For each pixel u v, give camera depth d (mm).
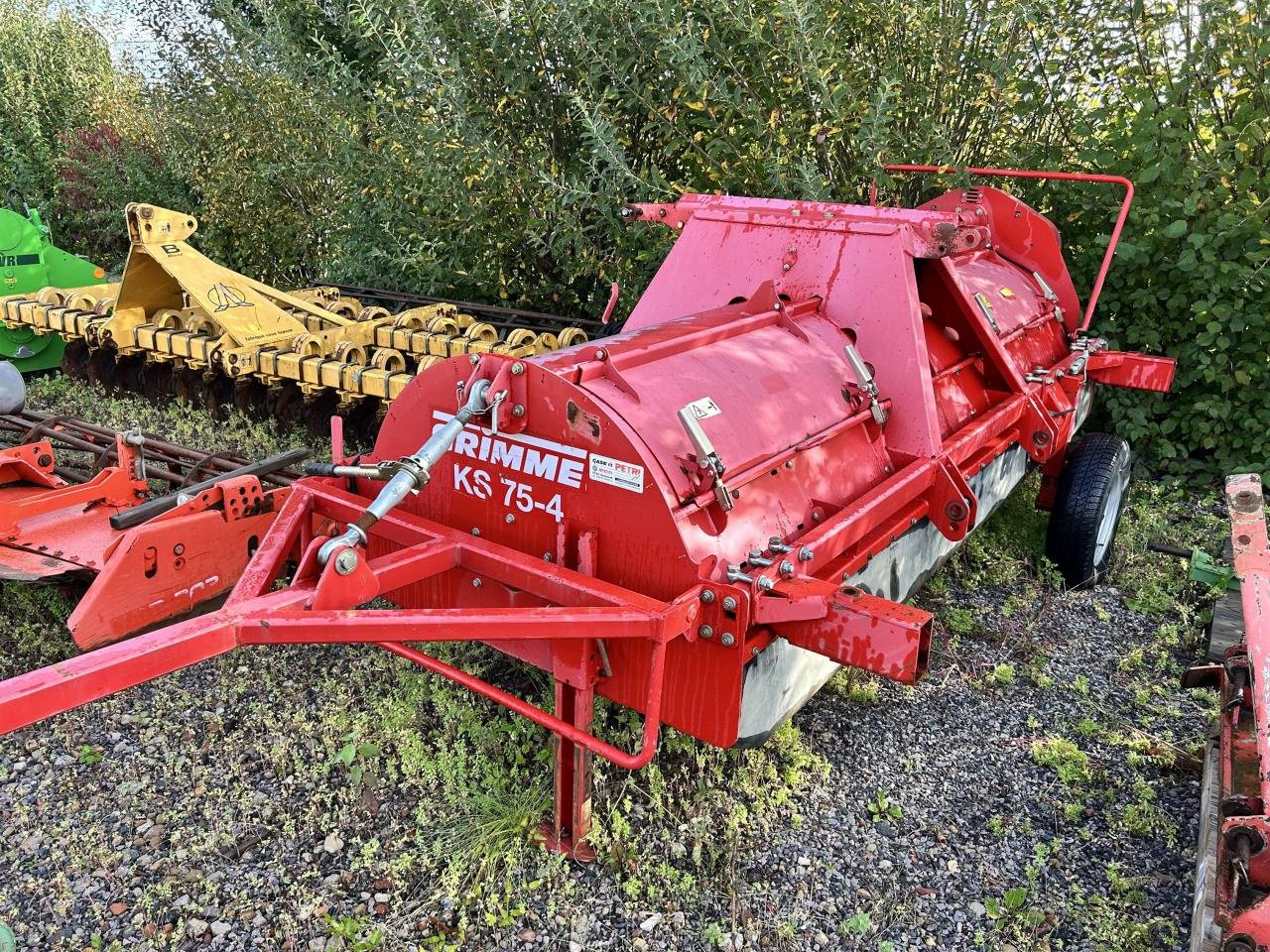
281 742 3553
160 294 7258
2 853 3045
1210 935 2627
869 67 6691
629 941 2807
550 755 3406
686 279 4293
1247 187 6008
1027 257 5824
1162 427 6555
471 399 2887
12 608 4371
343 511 3242
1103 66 6543
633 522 2768
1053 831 3340
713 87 6277
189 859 3043
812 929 2881
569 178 7246
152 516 3680
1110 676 4305
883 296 3787
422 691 3787
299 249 10039
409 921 2840
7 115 13094
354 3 7609
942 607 4809
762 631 2805
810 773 3543
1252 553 3262
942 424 4039
